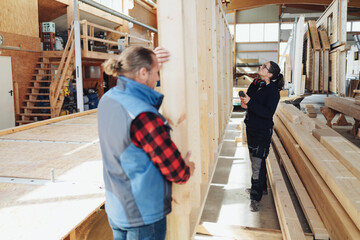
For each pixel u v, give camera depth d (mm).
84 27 10039
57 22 13445
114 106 1292
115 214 1365
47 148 3645
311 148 3650
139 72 1356
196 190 2254
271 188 4145
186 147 1796
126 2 15180
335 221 2506
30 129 4984
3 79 9516
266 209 3697
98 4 11625
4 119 9594
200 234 3041
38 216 1917
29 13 10586
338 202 2580
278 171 4227
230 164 5516
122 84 1349
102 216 2656
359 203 2158
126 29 15570
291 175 4129
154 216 1336
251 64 22062
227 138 7613
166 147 1254
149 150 1251
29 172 2750
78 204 2090
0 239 1647
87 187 2395
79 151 3492
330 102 8156
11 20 9781
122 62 1354
